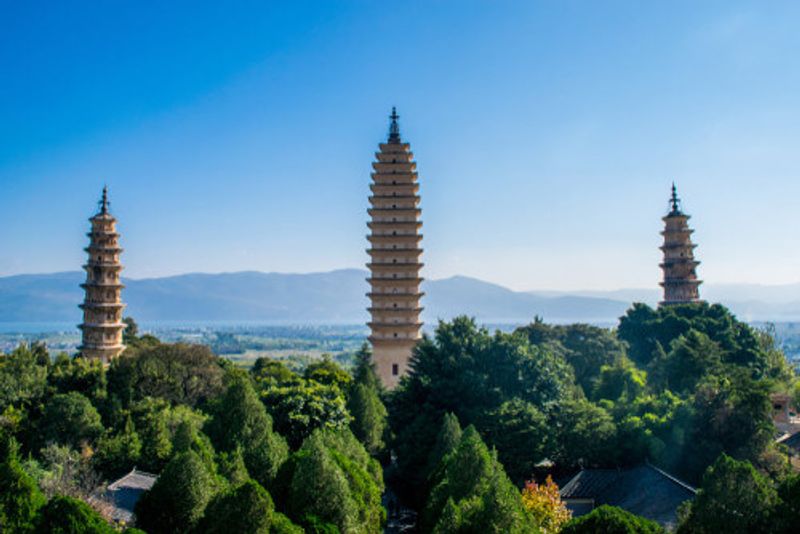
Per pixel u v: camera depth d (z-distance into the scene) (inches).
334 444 2522.1
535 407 3302.2
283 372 5054.1
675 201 6451.8
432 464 2834.6
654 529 1628.9
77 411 3284.9
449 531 1835.6
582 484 2938.0
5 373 3853.3
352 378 5017.2
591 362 5108.3
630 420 3201.3
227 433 2733.8
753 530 1702.8
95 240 5374.0
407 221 5147.6
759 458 2807.6
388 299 5123.0
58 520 1585.9
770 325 6712.6
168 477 1893.5
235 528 1710.1
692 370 3971.5
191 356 4345.5
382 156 5226.4
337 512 1919.3
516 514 1792.6
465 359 3491.6
